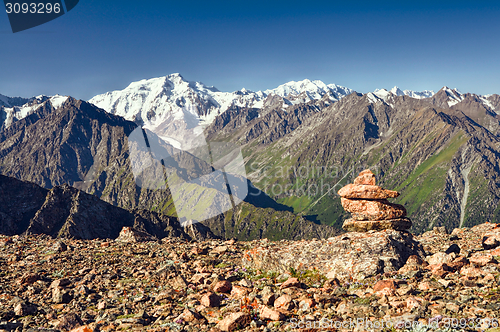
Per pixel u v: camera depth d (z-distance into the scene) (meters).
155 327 12.84
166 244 34.34
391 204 23.95
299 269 20.61
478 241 27.66
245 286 17.97
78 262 26.56
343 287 16.69
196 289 18.41
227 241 34.56
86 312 15.18
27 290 19.58
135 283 20.23
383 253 20.00
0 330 13.41
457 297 13.45
